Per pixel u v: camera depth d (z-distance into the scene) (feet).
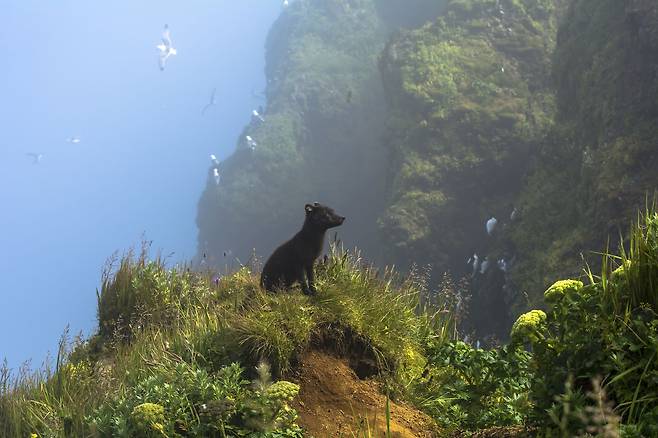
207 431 20.18
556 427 15.34
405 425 21.06
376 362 22.98
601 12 134.92
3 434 24.00
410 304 26.86
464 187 173.68
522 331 17.24
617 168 107.96
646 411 14.76
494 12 207.00
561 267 110.32
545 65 193.88
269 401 20.12
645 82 115.34
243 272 30.96
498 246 138.62
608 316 15.78
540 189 136.46
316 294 23.88
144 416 20.04
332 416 21.29
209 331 24.25
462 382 21.15
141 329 29.45
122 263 32.14
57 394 25.63
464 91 187.73
